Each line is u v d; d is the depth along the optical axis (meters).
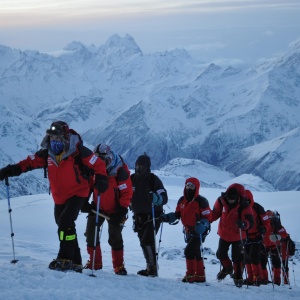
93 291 7.93
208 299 9.38
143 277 11.15
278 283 17.14
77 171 9.32
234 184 13.14
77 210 9.38
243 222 12.77
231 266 13.70
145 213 12.48
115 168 11.19
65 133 9.20
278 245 17.20
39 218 48.50
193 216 12.98
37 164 9.62
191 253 12.93
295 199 63.72
